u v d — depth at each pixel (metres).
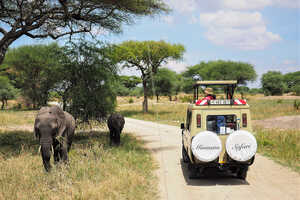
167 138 14.34
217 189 6.18
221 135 6.58
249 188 6.20
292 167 7.79
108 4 10.70
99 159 8.09
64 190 5.60
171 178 7.11
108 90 13.38
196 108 6.71
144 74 30.50
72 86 12.85
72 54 12.64
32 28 10.69
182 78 62.62
